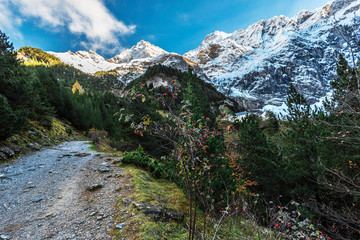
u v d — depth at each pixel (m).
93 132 30.44
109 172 8.98
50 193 6.77
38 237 4.13
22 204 5.88
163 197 6.39
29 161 11.35
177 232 4.43
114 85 195.50
